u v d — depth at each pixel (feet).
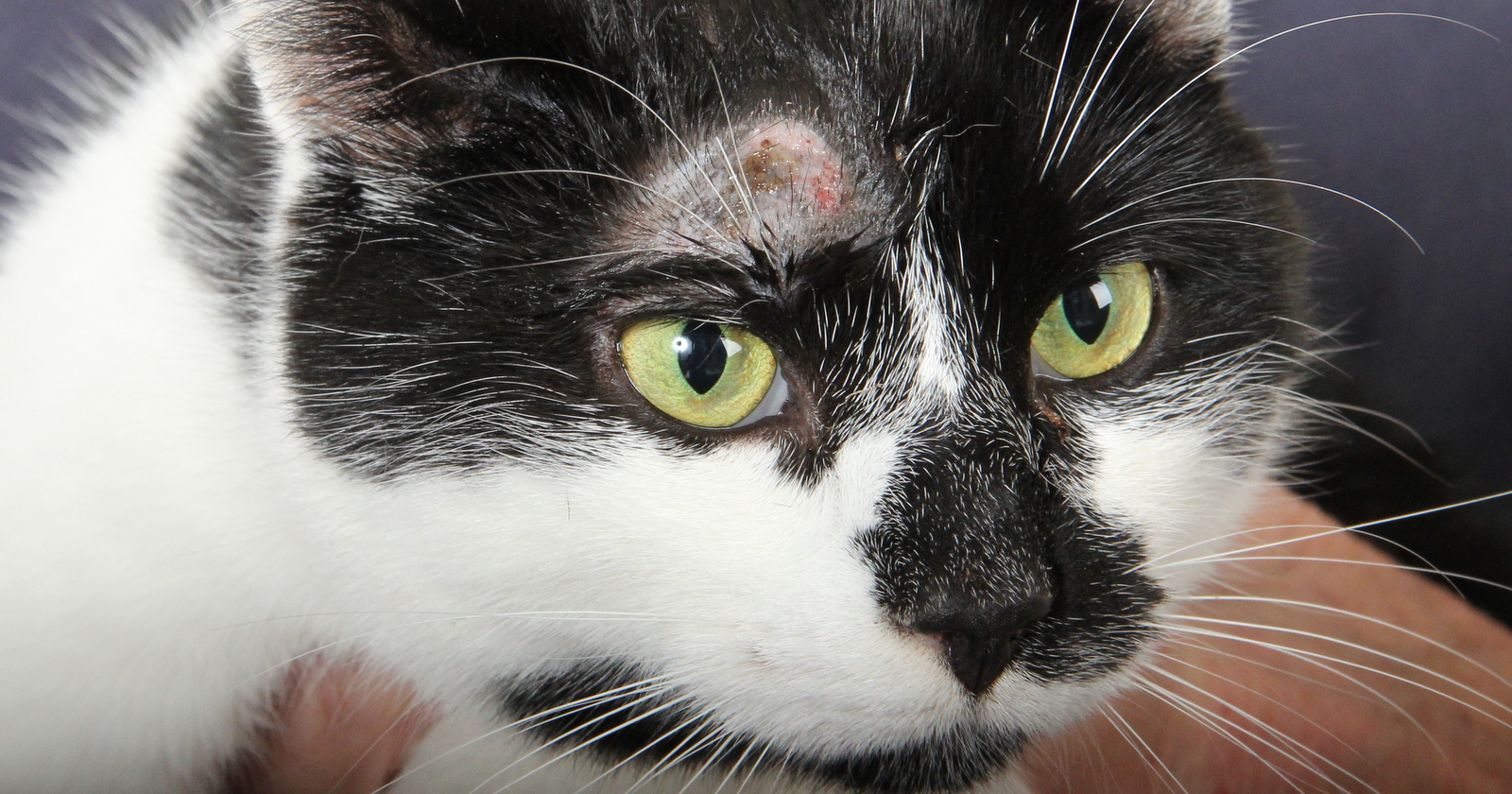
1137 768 1.73
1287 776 1.70
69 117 1.77
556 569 1.51
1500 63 2.12
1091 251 1.50
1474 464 1.91
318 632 1.63
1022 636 1.49
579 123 1.49
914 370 1.48
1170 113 1.56
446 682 1.60
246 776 1.71
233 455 1.56
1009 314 1.49
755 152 1.48
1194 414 1.56
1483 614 1.81
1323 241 1.86
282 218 1.53
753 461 1.49
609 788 1.61
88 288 1.61
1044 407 1.52
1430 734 1.68
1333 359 1.88
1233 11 1.75
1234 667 1.75
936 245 1.48
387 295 1.50
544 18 1.49
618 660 1.54
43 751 1.58
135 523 1.57
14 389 1.61
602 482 1.49
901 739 1.49
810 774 1.54
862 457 1.48
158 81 1.72
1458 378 1.99
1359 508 1.91
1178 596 1.56
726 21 1.51
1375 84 2.18
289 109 1.50
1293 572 1.80
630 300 1.47
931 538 1.46
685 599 1.49
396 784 1.66
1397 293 2.08
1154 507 1.54
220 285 1.56
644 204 1.48
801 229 1.46
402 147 1.50
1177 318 1.55
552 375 1.48
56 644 1.57
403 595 1.55
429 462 1.50
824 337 1.48
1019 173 1.48
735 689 1.50
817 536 1.48
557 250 1.48
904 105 1.49
